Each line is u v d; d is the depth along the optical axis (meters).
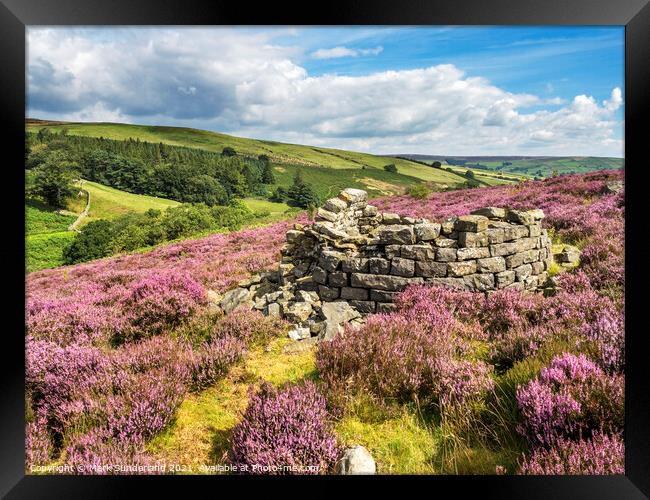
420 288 5.67
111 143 65.56
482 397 3.34
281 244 13.38
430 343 4.05
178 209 27.97
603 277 5.64
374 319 4.72
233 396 3.95
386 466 3.01
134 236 25.34
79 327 5.45
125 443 3.25
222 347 4.54
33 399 3.85
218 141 92.50
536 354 3.65
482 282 5.71
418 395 3.55
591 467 2.62
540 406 2.85
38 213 39.84
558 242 8.71
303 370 4.29
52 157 48.16
